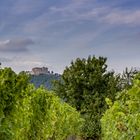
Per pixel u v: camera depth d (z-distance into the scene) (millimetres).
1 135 7031
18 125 8344
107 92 41031
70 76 43344
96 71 42594
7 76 7434
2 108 7070
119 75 41688
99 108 39750
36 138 11828
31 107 11398
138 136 5996
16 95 7602
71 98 42781
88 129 38500
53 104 15281
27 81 7930
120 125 8172
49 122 13250
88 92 42000
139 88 6328
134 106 6668
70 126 22531
